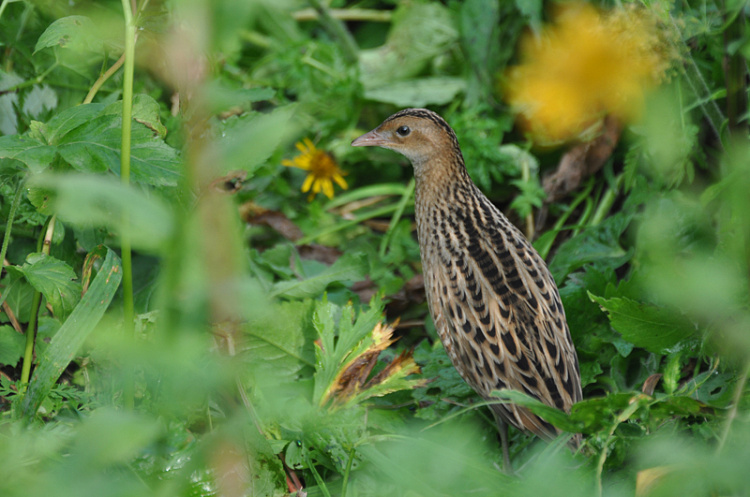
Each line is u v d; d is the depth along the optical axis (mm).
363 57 10109
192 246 2076
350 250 8453
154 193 4891
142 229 2098
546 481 3246
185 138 2346
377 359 6066
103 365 4684
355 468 5078
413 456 3535
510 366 6004
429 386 6473
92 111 4562
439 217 6922
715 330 4449
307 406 5398
